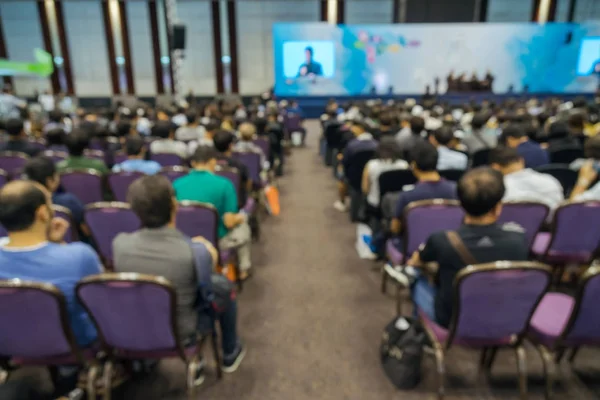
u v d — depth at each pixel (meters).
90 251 1.64
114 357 1.77
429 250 1.76
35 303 1.45
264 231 4.20
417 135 4.34
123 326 1.60
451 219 2.37
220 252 2.67
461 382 2.11
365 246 3.54
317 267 3.40
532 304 1.66
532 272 1.56
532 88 16.12
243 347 2.39
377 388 2.07
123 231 2.54
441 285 1.79
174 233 1.64
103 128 5.23
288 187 5.92
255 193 4.57
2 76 17.00
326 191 5.71
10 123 4.35
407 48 15.77
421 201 2.41
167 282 1.46
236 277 3.03
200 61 17.66
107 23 16.25
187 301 1.68
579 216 2.39
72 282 1.58
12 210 1.46
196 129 5.58
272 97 13.98
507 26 15.59
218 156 3.47
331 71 15.70
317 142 10.21
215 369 2.21
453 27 15.63
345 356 2.32
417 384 2.08
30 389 1.23
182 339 1.70
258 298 2.92
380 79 15.98
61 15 16.25
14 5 16.52
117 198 3.44
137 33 17.22
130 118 6.94
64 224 1.76
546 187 2.65
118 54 16.75
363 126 4.47
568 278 3.02
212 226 2.41
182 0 16.92
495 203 1.63
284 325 2.61
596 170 2.76
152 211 1.59
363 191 3.53
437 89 15.19
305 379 2.14
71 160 3.50
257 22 17.39
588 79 15.95
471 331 1.72
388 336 2.10
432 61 15.92
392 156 3.34
